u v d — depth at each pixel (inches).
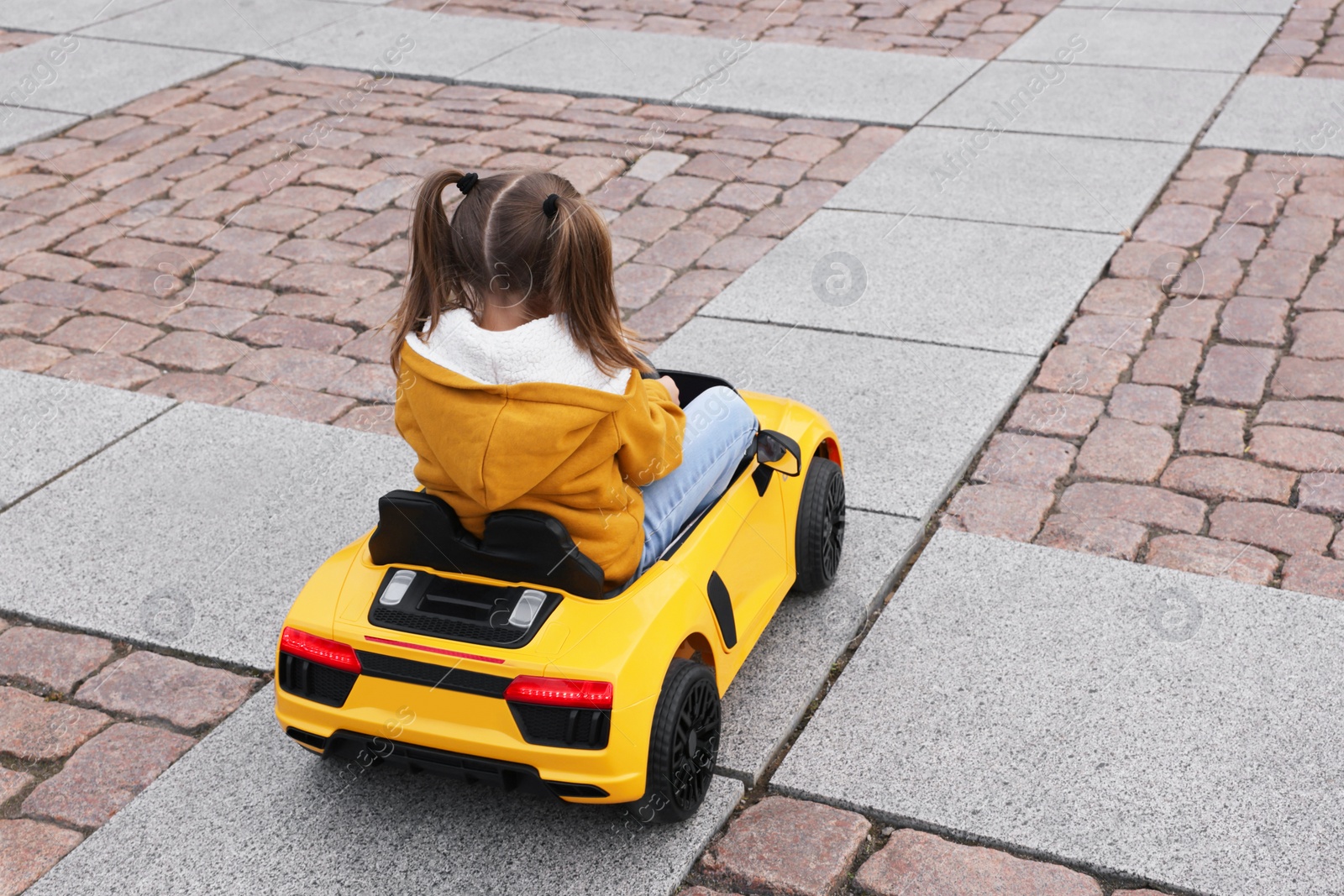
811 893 117.8
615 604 117.8
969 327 225.5
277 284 251.1
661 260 255.4
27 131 327.9
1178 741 133.9
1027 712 139.3
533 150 310.0
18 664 153.6
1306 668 143.6
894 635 153.6
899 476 184.4
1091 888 117.0
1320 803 124.8
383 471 191.8
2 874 123.4
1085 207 270.2
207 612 161.2
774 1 430.6
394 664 116.3
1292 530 169.2
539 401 109.3
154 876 122.6
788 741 140.7
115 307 244.2
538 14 421.7
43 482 190.9
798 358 217.9
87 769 137.5
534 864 122.2
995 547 169.6
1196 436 191.5
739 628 136.8
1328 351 210.4
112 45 396.8
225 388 217.3
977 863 120.6
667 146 312.2
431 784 133.8
